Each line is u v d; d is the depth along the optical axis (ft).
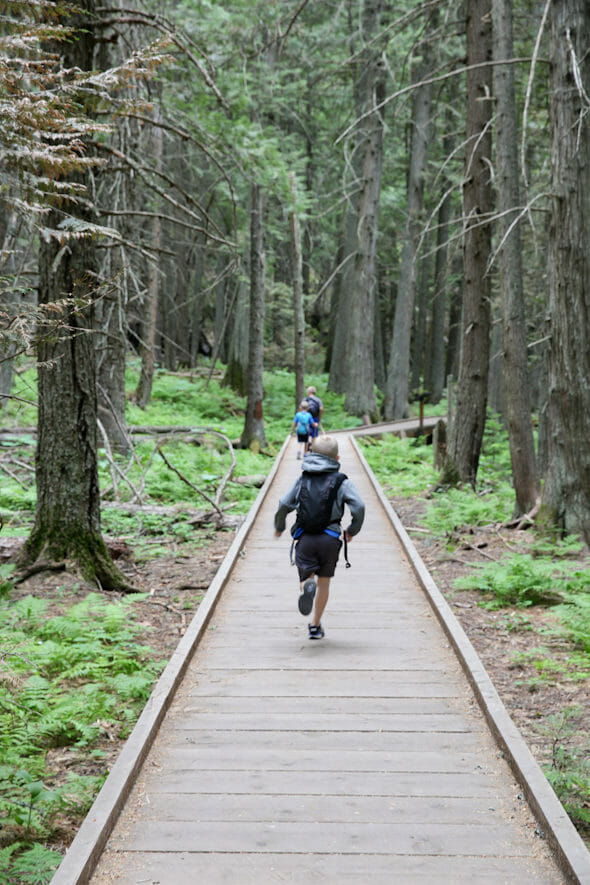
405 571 32.89
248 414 82.69
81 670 21.57
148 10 41.68
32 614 25.66
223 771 15.20
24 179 14.65
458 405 57.00
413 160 109.81
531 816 13.57
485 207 54.24
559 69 36.35
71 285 27.96
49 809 15.05
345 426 105.40
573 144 36.24
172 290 136.67
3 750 16.58
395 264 148.56
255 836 12.91
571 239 36.65
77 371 30.04
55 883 11.10
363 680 20.29
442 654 22.36
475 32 52.24
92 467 31.04
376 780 14.85
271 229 96.07
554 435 38.22
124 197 42.75
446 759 15.76
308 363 164.96
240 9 55.01
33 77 13.91
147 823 13.29
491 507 48.32
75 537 30.58
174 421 86.84
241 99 46.85
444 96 97.86
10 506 44.70
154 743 16.48
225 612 26.78
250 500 52.49
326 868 12.05
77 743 18.06
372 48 77.20
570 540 35.76
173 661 20.57
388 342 180.45
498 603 30.22
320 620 24.45
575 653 24.57
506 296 43.80
